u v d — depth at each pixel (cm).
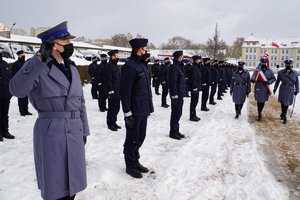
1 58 627
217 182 440
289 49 8112
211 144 632
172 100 655
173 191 407
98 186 413
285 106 906
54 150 267
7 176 437
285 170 504
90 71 1307
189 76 871
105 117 905
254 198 391
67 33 261
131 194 395
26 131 704
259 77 919
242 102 952
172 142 645
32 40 2972
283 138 719
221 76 1495
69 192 276
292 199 394
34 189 398
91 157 530
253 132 773
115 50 739
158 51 7219
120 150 579
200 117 961
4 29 3005
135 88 447
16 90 249
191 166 500
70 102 276
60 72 270
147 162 516
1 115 617
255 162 527
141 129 464
